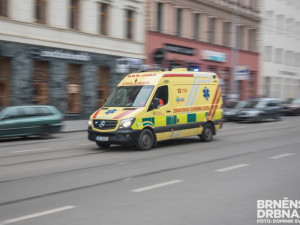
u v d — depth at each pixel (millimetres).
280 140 16094
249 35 45344
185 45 35062
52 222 5438
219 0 39500
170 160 10930
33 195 6996
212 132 15891
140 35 30766
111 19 28547
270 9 48938
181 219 5578
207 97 15672
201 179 8336
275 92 50656
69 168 9727
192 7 35750
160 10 32812
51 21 24859
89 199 6688
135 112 12766
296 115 37031
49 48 24656
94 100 27859
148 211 5961
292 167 9828
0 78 22781
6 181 8234
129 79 14219
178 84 14359
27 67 23578
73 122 25047
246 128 22234
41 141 16359
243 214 5867
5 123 16062
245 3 44094
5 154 12383
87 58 26984
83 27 26750
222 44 40344
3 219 5594
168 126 13781
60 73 25469
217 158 11289
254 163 10422
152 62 31828
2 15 22469
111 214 5809
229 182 8039
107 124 12789
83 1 26656
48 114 17578
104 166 10000
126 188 7512
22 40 23172
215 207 6207
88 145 14625
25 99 23594
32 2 23812
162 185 7754
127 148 13539
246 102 28734
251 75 45562
